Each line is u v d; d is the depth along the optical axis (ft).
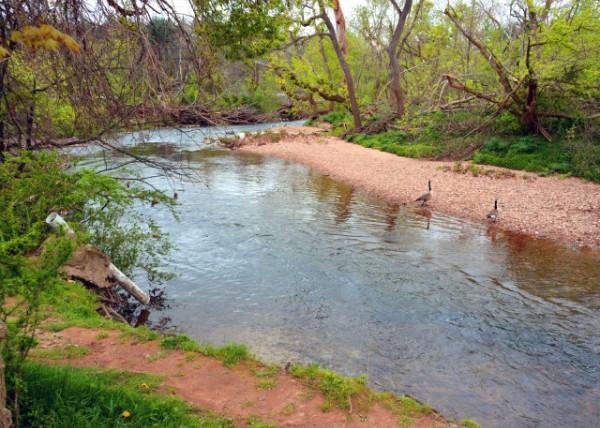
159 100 22.36
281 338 25.67
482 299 31.12
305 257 38.75
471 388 21.21
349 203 58.29
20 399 13.64
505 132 80.48
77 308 25.82
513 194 57.62
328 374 19.65
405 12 109.60
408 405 18.48
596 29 64.23
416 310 29.35
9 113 25.08
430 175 70.64
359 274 35.24
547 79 69.77
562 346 25.20
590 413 19.52
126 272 34.19
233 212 52.75
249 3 28.89
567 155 68.08
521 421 18.88
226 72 28.76
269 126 150.41
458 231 46.55
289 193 63.77
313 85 129.90
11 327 13.93
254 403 17.56
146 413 15.02
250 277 34.47
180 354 21.47
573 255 39.45
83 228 31.07
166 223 47.62
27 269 13.66
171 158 90.53
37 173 21.97
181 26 22.90
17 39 10.02
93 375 17.84
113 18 21.22
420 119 97.76
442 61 110.32
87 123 24.22
